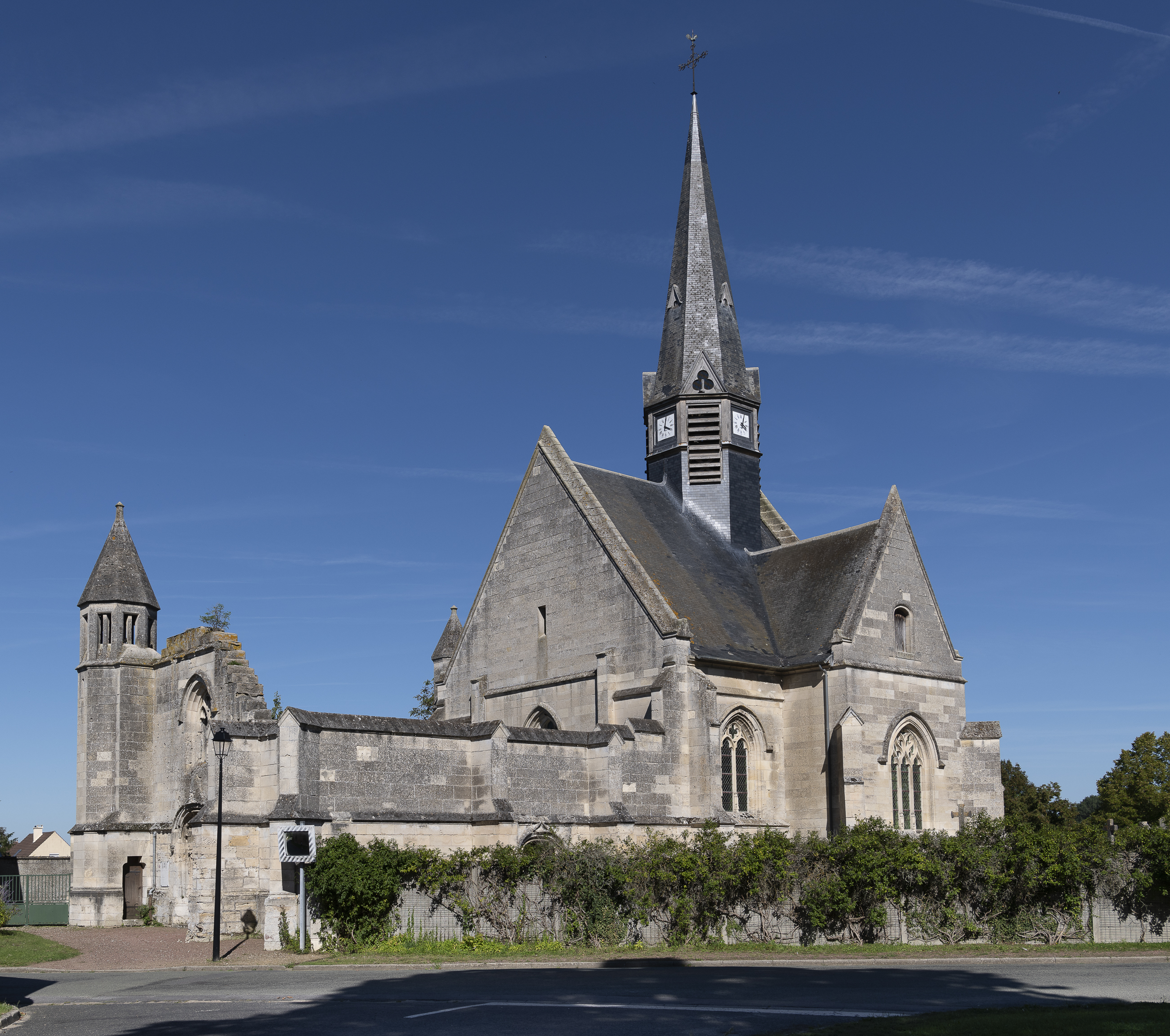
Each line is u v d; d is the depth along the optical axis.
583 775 41.31
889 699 46.94
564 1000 22.77
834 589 48.72
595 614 47.12
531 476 51.44
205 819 37.25
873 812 45.31
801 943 35.88
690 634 44.09
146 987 26.39
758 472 55.03
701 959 31.75
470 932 34.19
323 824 35.19
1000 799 48.25
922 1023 19.09
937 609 50.31
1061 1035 17.95
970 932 36.97
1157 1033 18.14
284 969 29.50
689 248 56.03
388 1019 20.27
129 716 51.91
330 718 36.47
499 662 51.34
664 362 55.41
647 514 51.03
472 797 39.28
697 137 58.09
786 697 47.56
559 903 35.31
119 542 54.06
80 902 49.72
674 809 42.66
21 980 28.89
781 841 37.06
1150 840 37.28
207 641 47.44
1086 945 35.94
